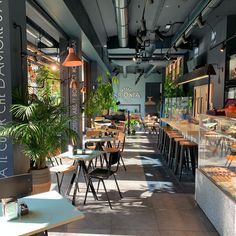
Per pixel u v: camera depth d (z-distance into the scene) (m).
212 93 7.71
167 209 3.61
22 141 3.19
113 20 7.56
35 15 5.01
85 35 6.85
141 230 3.02
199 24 5.47
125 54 11.48
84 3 6.19
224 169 3.05
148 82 20.09
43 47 7.70
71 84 6.75
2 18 3.03
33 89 5.28
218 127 3.23
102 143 6.23
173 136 5.98
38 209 1.95
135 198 4.02
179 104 9.48
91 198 4.01
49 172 3.56
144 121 14.05
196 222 3.22
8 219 1.77
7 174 3.13
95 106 9.22
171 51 10.21
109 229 3.04
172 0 5.89
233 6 5.95
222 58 6.95
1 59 3.07
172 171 5.59
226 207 2.64
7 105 3.11
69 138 3.64
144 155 7.31
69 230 3.00
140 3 6.09
